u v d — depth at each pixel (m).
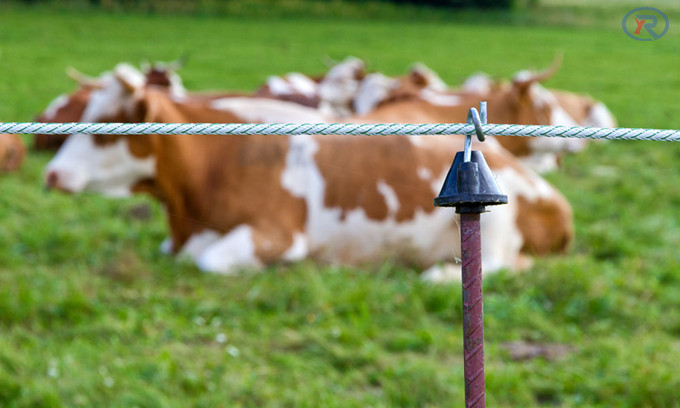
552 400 4.20
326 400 3.99
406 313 5.30
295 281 5.77
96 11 32.25
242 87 18.38
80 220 7.61
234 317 5.23
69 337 4.82
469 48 28.47
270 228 6.49
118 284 5.86
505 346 4.80
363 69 12.91
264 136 6.76
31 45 22.73
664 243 7.23
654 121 14.26
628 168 10.87
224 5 36.16
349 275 6.14
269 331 4.99
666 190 9.29
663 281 6.13
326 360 4.58
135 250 6.72
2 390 3.98
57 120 10.74
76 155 6.59
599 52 26.45
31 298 5.21
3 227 7.10
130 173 6.61
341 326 4.98
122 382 4.06
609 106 16.02
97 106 6.52
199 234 6.68
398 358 4.64
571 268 5.80
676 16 31.14
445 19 37.34
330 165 6.67
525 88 9.30
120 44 25.19
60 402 3.85
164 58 22.89
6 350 4.36
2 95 13.58
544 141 9.57
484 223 6.43
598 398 4.13
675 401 3.99
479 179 1.57
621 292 5.67
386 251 6.66
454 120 8.83
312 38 30.39
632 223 7.76
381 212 6.58
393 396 4.06
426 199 6.61
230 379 4.18
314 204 6.64
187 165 6.59
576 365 4.50
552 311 5.38
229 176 6.65
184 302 5.39
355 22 35.94
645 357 4.50
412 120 8.23
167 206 6.80
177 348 4.62
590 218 8.16
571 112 12.56
